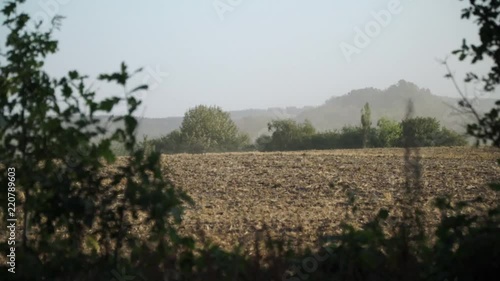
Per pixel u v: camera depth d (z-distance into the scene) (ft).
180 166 166.81
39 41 39.01
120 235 38.99
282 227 76.95
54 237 42.86
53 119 36.91
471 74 37.76
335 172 154.81
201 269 38.19
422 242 39.88
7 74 38.47
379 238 40.19
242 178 144.56
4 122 38.34
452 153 207.21
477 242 36.04
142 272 38.32
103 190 38.73
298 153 208.44
